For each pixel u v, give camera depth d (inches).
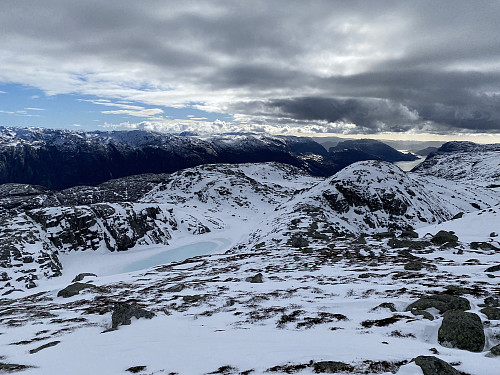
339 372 470.6
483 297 948.6
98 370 573.3
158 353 638.5
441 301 865.5
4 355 753.6
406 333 689.6
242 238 6112.2
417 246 2391.7
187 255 5428.2
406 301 941.8
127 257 5280.5
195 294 1438.2
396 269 1632.6
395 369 474.3
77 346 754.8
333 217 5369.1
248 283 1601.9
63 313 1302.9
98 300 1545.3
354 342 625.3
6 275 3777.1
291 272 1855.3
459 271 1449.3
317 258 2321.6
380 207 5723.4
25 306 1622.8
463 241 2512.3
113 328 951.6
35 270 4055.1
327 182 6756.9
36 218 5344.5
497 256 1870.1
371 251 2390.5
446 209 6456.7
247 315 986.1
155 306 1241.4
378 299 1007.0
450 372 444.8
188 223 7199.8
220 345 658.8
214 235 6756.9
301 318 886.4
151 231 6245.1
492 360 495.5
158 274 2384.4
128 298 1515.7
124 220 6043.3
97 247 5378.9
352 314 887.7
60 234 5201.8
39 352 737.0
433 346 593.3
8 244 4281.5
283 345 628.1
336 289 1247.5
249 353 588.4
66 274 4320.9
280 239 4156.0
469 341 608.7
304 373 475.8
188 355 609.3
